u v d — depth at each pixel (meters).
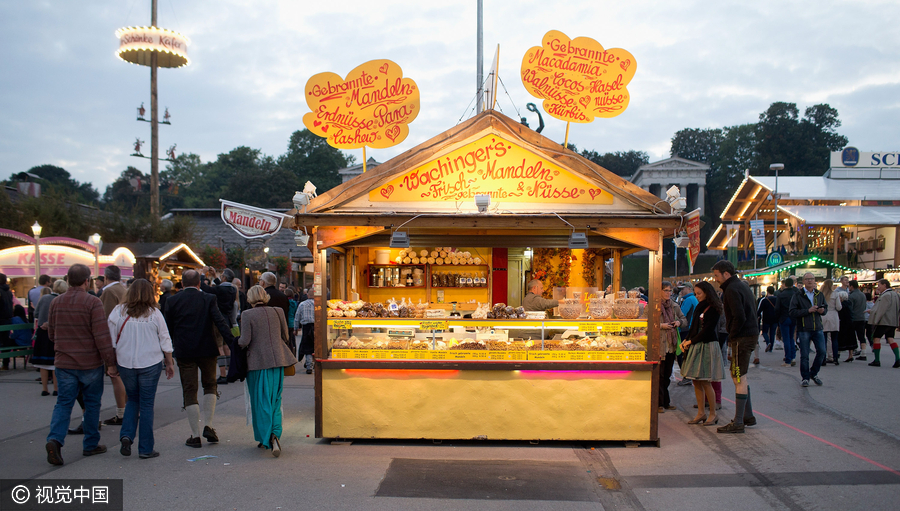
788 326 11.18
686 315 8.41
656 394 5.49
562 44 6.29
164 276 15.11
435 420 5.50
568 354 5.55
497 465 4.89
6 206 16.12
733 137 71.19
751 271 25.67
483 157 6.05
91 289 9.55
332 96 6.23
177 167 75.19
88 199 62.88
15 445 5.43
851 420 6.59
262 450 5.36
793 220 31.67
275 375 5.31
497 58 6.27
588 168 5.97
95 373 5.07
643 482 4.48
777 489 4.32
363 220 5.54
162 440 5.70
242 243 26.00
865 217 28.58
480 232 7.46
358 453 5.26
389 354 5.61
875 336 11.09
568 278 9.28
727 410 7.31
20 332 10.04
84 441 5.13
